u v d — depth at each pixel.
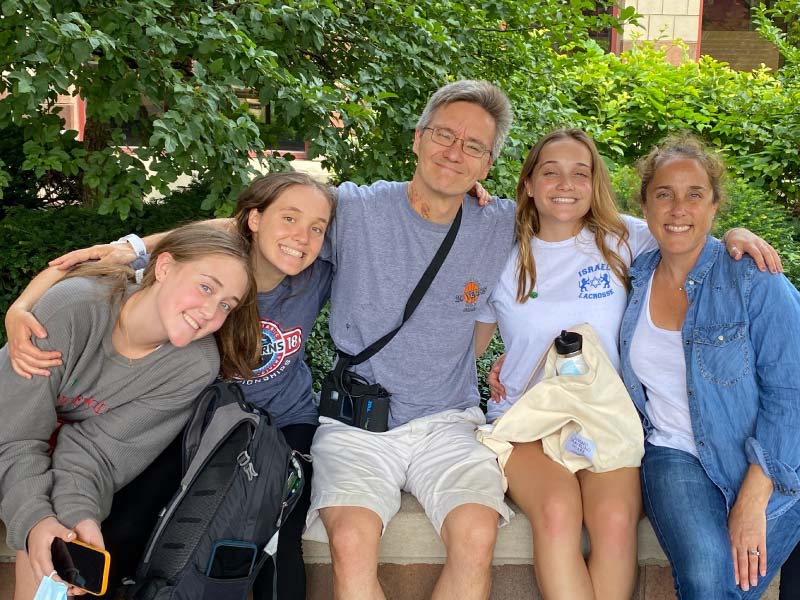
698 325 2.57
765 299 2.47
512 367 2.92
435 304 2.80
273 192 2.63
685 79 6.29
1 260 4.15
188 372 2.39
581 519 2.52
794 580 2.63
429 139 2.72
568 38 4.98
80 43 3.08
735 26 10.06
